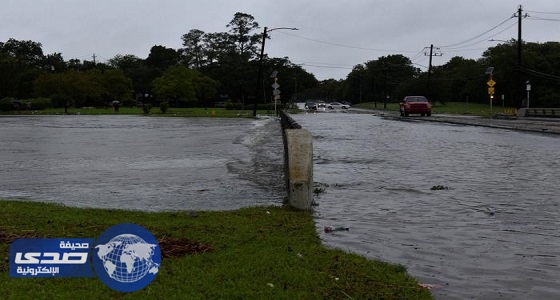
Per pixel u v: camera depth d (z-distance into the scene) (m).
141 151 21.47
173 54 145.50
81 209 9.34
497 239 7.85
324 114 75.50
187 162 17.70
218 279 5.55
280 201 10.91
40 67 141.62
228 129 36.97
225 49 132.25
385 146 23.98
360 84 167.75
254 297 5.10
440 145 24.19
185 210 9.80
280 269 5.95
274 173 15.07
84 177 14.27
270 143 25.36
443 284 5.88
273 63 127.38
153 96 123.81
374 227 8.53
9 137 29.31
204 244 6.94
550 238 7.93
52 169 15.90
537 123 42.09
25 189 12.34
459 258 6.88
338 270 6.04
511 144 24.33
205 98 109.81
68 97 93.69
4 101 81.19
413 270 6.36
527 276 6.18
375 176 14.59
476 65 114.31
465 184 13.06
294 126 17.59
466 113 67.94
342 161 18.33
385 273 6.07
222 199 11.12
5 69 101.81
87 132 33.81
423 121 49.62
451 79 121.38
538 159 18.36
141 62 149.00
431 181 13.59
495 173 15.01
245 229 7.92
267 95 125.44
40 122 48.84
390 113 75.69
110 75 103.81
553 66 94.25
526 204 10.52
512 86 93.88
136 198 11.20
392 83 157.38
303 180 9.85
